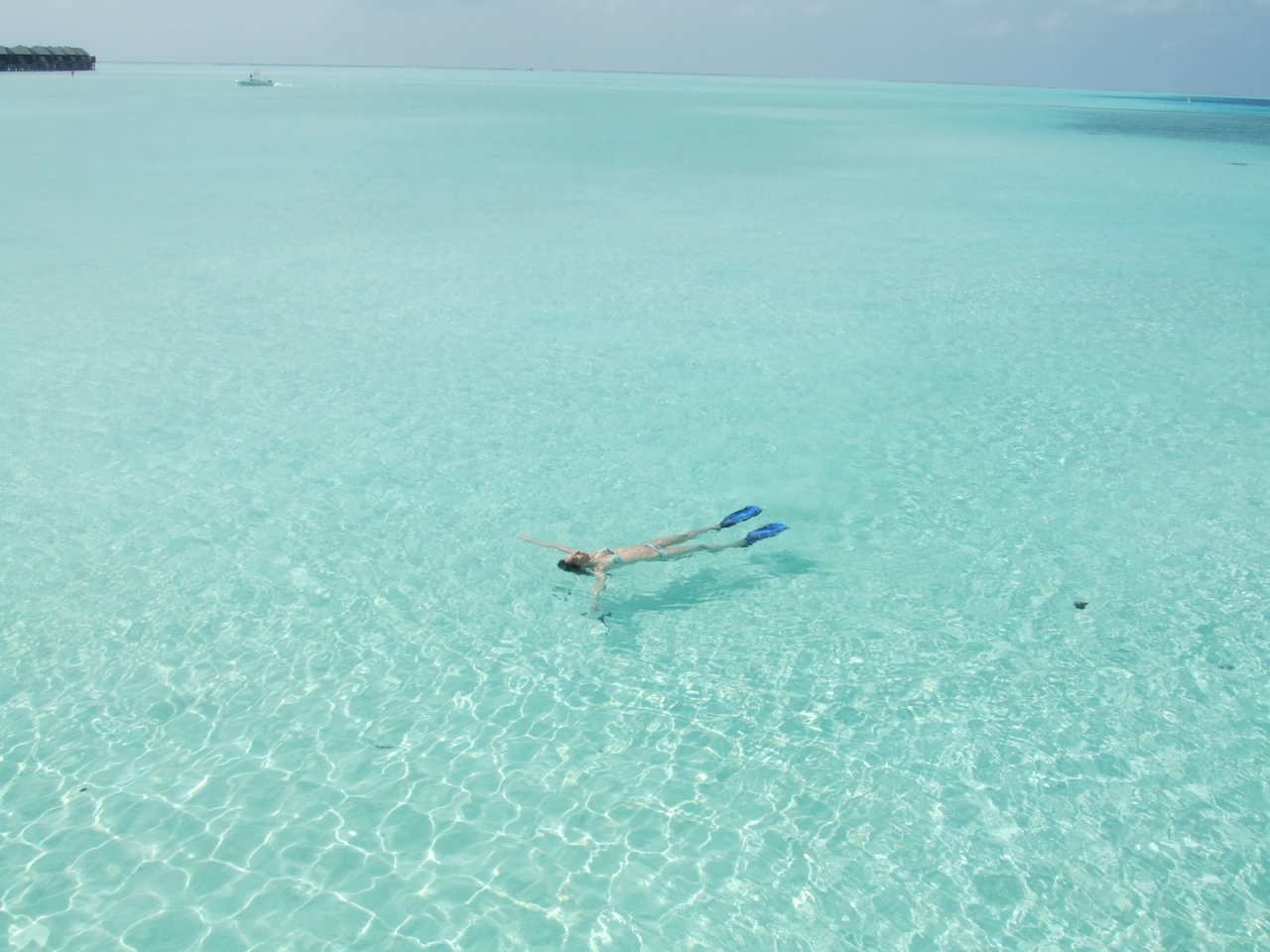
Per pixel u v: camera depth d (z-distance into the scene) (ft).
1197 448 27.81
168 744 16.10
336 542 22.76
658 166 92.73
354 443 28.12
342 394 31.89
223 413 30.17
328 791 15.07
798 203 70.64
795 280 47.06
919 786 15.16
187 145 104.83
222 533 23.08
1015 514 24.12
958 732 16.40
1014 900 13.06
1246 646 18.74
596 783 15.28
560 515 24.16
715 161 98.12
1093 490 25.35
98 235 55.16
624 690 17.62
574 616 20.01
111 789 15.02
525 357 35.60
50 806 14.62
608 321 39.91
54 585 20.72
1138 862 13.69
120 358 34.78
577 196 72.08
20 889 13.12
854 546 22.67
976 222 63.52
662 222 61.93
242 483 25.59
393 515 24.09
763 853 13.89
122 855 13.75
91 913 12.76
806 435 28.84
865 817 14.55
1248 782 15.20
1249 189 80.18
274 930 12.56
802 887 13.30
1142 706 17.03
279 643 18.99
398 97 234.79
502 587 21.03
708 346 36.88
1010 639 19.07
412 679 17.94
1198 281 47.32
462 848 13.98
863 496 25.13
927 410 30.78
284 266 48.65
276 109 172.76
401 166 88.99
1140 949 12.32
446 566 21.83
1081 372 34.14
